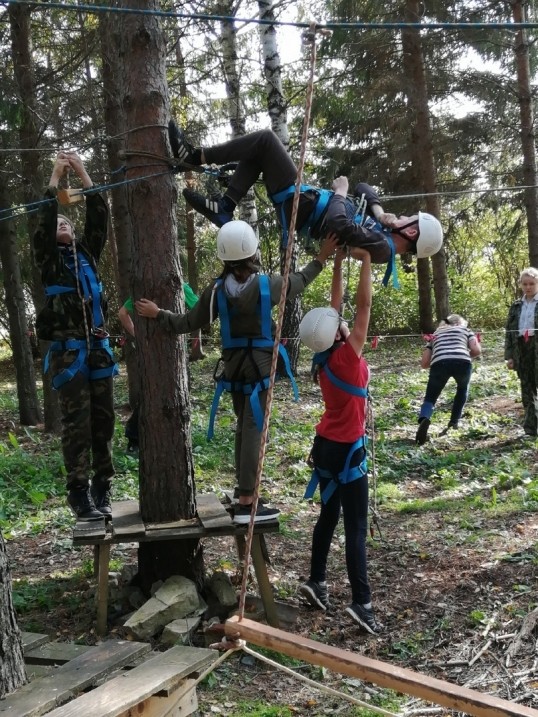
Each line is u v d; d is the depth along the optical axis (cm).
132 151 457
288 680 418
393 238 411
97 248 487
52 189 450
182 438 479
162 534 447
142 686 285
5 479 838
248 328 437
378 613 487
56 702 280
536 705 370
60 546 630
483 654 425
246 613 476
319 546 493
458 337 940
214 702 390
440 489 764
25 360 1253
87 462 482
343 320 473
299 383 1330
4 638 294
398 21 1548
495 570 527
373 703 390
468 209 1897
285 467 848
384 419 1055
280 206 413
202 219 2148
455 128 1706
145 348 471
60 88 1166
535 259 1381
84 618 484
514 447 881
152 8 455
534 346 892
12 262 1223
